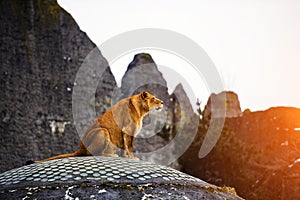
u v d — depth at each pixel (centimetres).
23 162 2405
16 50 2581
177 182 1094
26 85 2547
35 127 2495
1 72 2503
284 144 2394
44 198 988
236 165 2480
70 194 993
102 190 1006
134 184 1042
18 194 1012
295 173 2184
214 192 1114
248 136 2552
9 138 2414
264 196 2253
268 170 2322
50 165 1124
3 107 2452
